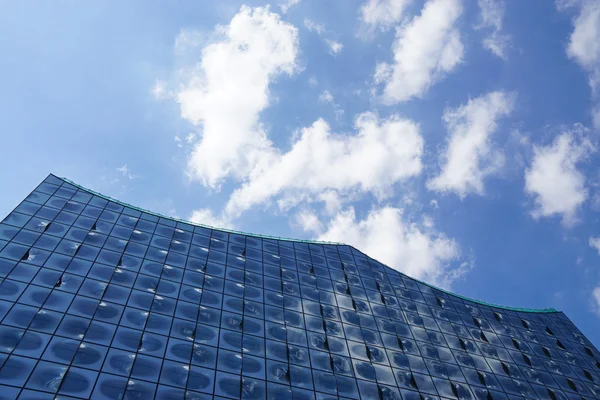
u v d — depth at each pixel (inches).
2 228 1567.4
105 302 1425.9
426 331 1943.9
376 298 2066.9
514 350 2025.1
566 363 2053.4
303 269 2085.4
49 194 1867.6
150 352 1310.3
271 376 1403.8
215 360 1378.0
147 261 1713.8
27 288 1357.0
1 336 1168.8
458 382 1692.9
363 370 1579.7
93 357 1218.0
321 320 1766.7
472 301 2367.1
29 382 1083.9
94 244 1681.8
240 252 2031.3
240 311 1643.7
